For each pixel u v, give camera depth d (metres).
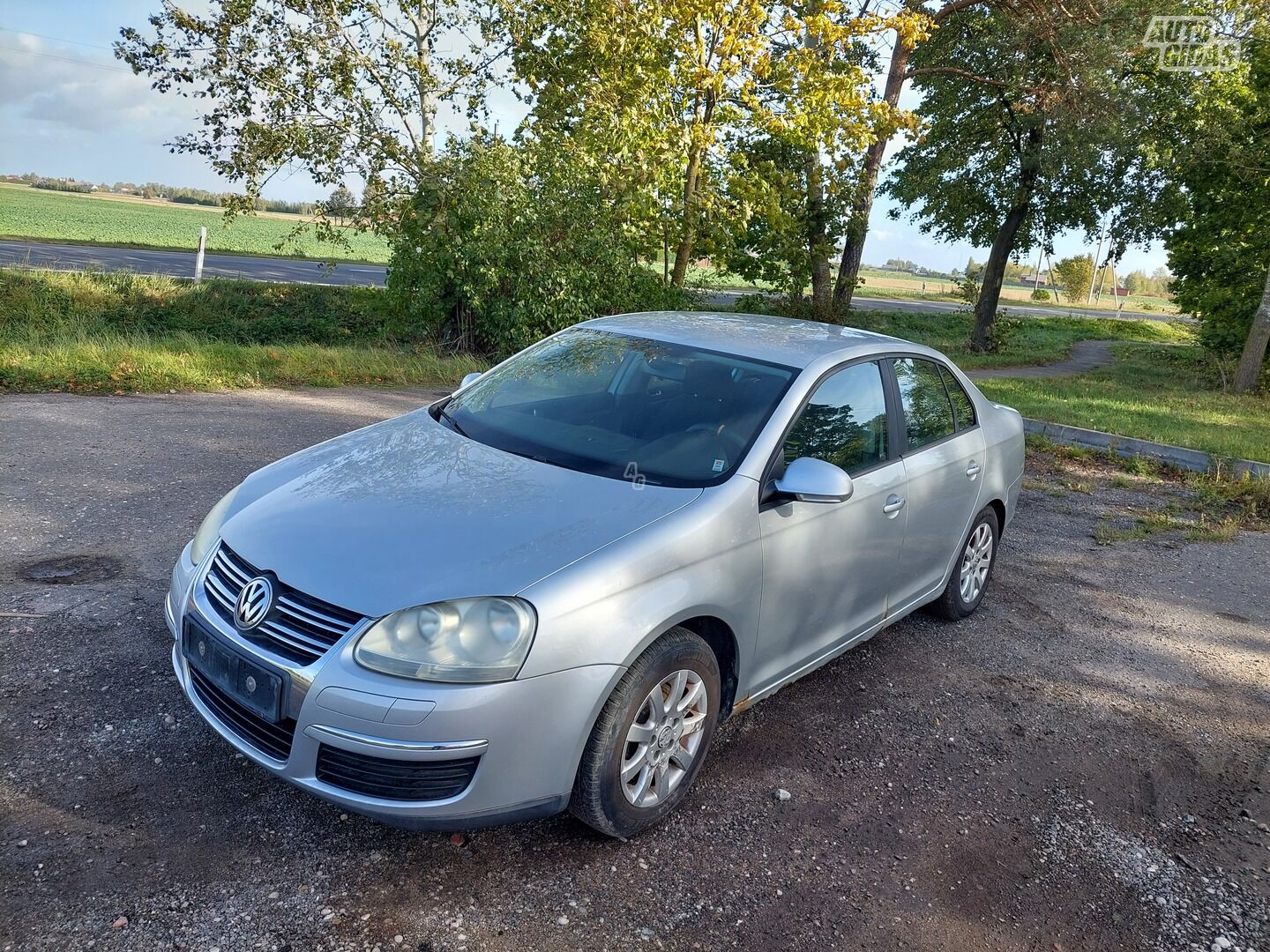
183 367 9.62
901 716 3.92
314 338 20.69
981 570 5.11
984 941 2.63
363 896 2.52
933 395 4.51
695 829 3.00
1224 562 6.54
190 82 15.87
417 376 11.12
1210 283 23.28
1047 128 24.61
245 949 2.30
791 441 3.41
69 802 2.75
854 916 2.67
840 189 18.91
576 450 3.38
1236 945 2.72
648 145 14.70
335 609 2.52
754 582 3.14
